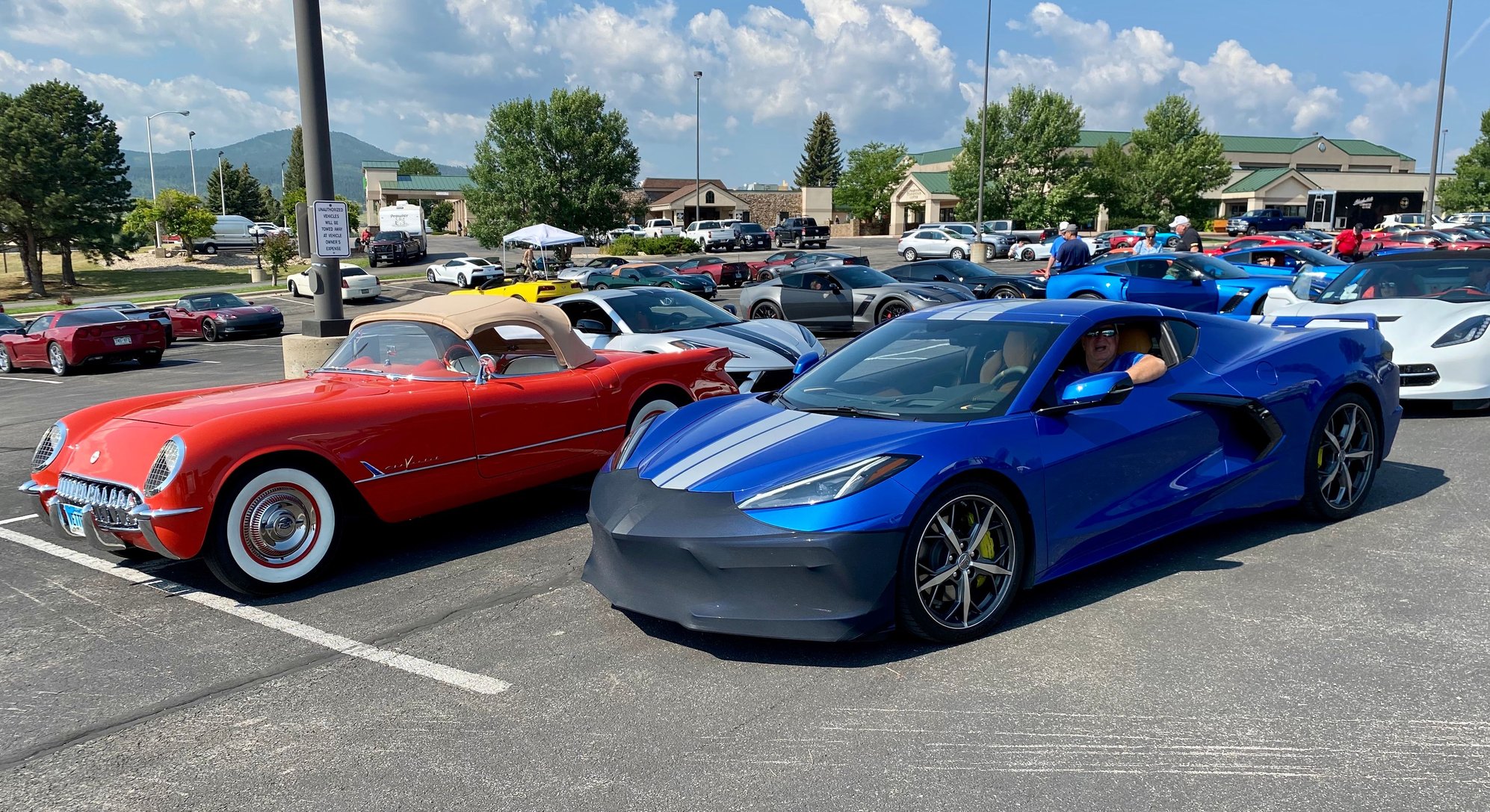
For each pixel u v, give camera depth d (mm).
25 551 5344
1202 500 4211
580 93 47656
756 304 15523
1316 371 4629
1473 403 7613
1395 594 3848
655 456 3908
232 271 56250
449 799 2654
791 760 2779
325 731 3102
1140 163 57094
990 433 3592
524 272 34750
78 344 18469
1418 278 8094
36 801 2738
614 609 4121
